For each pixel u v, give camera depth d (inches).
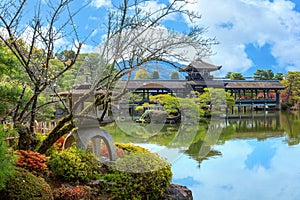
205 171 273.9
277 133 547.5
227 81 1089.4
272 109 1182.3
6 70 170.7
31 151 182.1
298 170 287.0
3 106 176.2
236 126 660.7
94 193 168.1
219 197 215.8
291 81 1211.9
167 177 182.5
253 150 379.9
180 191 191.3
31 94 204.5
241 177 263.0
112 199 167.0
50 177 172.7
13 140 202.4
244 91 1101.7
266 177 264.5
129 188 170.1
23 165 163.6
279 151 376.8
